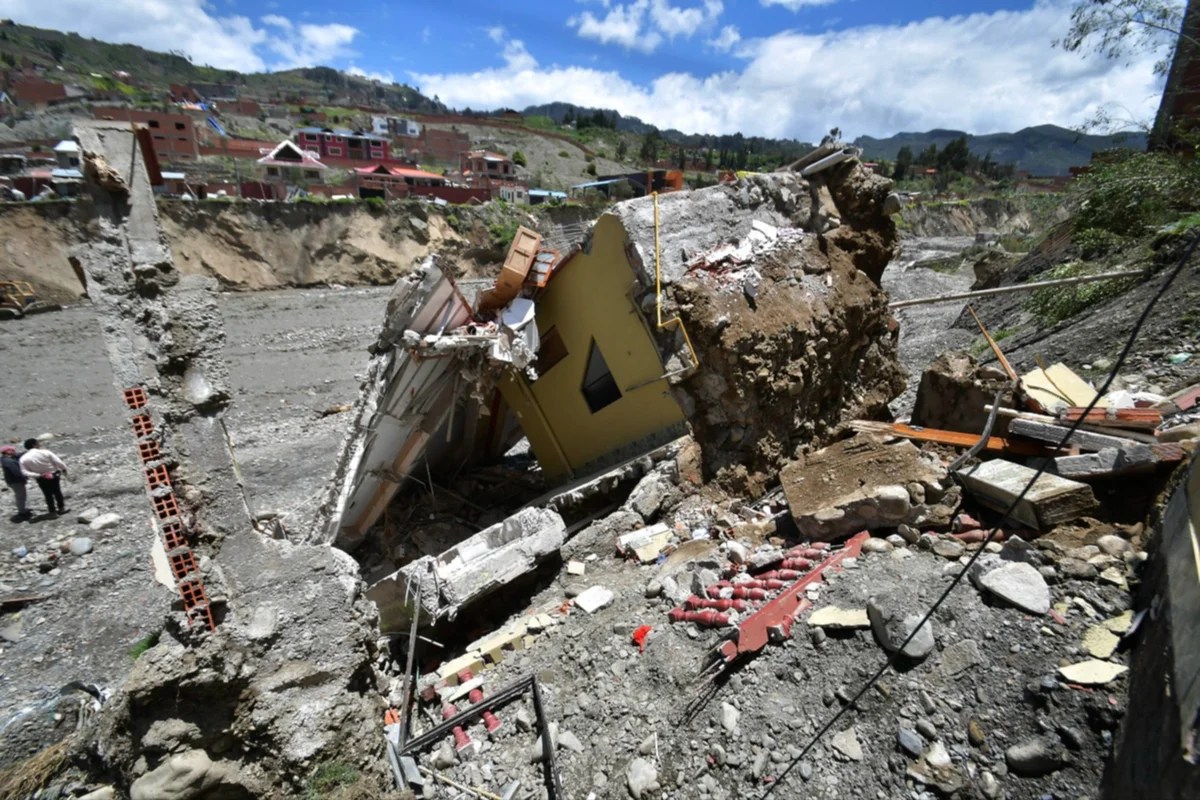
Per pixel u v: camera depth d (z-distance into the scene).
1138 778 3.31
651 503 8.83
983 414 8.06
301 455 18.05
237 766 5.04
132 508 14.52
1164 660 3.61
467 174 78.69
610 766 5.44
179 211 41.75
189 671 4.92
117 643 9.95
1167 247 12.38
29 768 6.56
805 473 7.79
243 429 20.27
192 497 6.05
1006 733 4.38
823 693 5.16
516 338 9.88
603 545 8.69
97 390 23.36
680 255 9.13
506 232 56.62
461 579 7.52
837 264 10.31
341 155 76.69
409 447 10.38
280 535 9.61
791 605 5.95
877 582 5.83
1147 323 10.61
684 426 9.44
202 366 6.45
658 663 6.10
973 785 4.21
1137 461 5.58
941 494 6.44
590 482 9.66
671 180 68.50
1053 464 6.04
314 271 46.19
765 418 9.20
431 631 7.94
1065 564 5.23
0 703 8.70
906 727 4.63
